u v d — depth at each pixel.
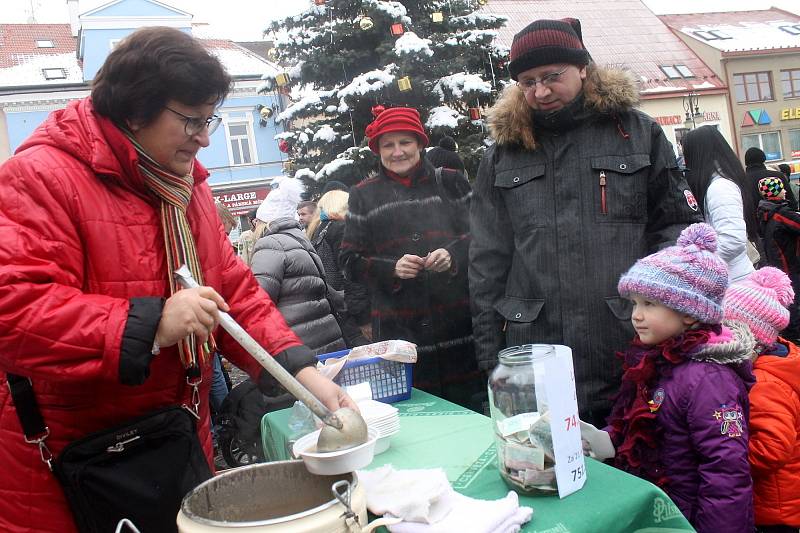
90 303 1.08
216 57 1.25
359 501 1.00
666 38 23.94
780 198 4.69
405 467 1.40
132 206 1.24
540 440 1.17
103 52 19.48
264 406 3.14
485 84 7.21
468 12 8.25
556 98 2.02
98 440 1.18
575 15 23.80
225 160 20.20
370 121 7.68
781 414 1.63
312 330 3.00
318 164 7.91
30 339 1.05
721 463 1.45
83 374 1.07
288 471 1.13
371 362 1.93
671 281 1.55
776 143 23.19
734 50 22.62
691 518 1.52
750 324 1.72
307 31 7.62
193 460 1.26
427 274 2.57
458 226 2.70
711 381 1.49
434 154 3.27
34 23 21.39
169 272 1.26
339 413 1.12
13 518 1.21
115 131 1.20
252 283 1.52
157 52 1.17
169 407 1.26
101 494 1.16
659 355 1.59
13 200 1.13
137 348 1.05
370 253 2.67
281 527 0.91
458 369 2.64
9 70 19.42
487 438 1.52
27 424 1.18
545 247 2.06
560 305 2.03
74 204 1.17
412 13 7.88
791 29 25.23
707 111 22.33
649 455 1.59
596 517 1.09
